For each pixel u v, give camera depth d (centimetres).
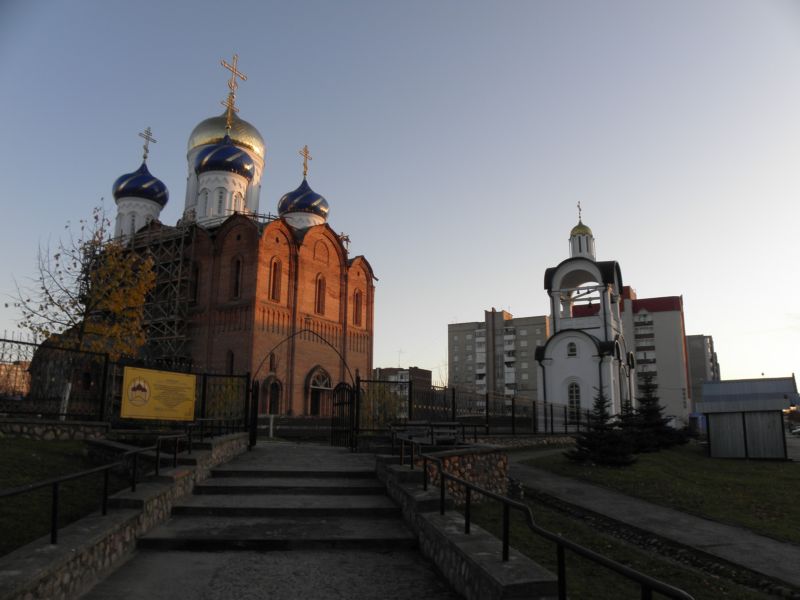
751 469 2686
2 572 535
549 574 553
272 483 1169
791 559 1102
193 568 740
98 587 663
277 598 645
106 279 2566
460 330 10325
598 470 2058
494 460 1479
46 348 1565
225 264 4438
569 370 4450
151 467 1194
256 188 5628
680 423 8394
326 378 4753
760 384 3934
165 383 1619
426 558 801
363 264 5412
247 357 4134
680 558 1144
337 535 862
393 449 1446
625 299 8950
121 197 5419
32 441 1349
